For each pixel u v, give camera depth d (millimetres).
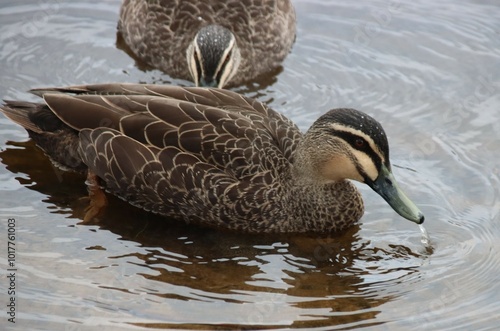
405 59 18188
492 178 14883
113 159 13641
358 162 13312
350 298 12250
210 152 13469
